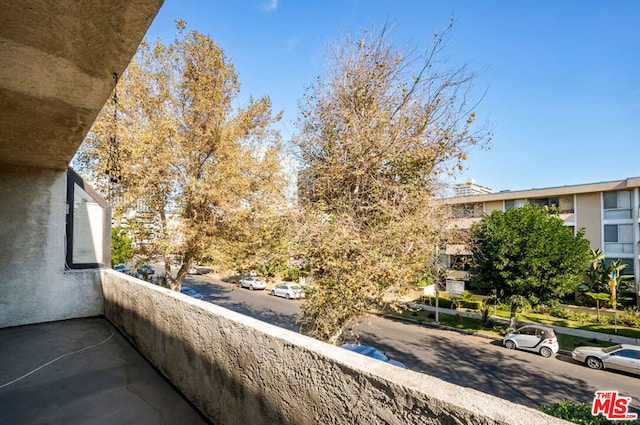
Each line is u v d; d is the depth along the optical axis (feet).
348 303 21.15
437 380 3.34
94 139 33.88
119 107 32.89
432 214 22.63
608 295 51.80
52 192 14.64
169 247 35.94
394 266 20.62
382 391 3.43
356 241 20.67
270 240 27.68
